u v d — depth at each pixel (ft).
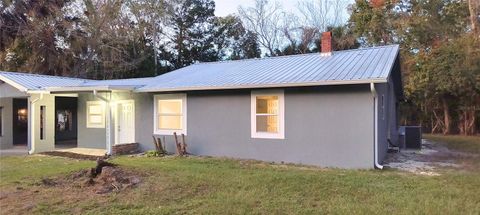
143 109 54.34
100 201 24.61
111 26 108.58
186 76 55.77
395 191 26.94
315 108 40.63
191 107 49.83
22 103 70.18
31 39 94.02
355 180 30.45
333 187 28.02
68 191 27.14
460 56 78.59
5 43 92.79
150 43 125.70
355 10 105.09
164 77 58.80
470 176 33.01
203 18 136.77
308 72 43.14
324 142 39.99
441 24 89.15
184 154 48.21
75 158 48.55
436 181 30.53
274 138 43.16
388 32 97.66
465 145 62.03
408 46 92.38
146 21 122.31
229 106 46.70
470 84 79.20
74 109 79.66
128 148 52.70
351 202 24.17
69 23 99.40
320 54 53.88
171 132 51.60
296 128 41.75
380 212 21.90
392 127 60.03
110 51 107.86
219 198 25.12
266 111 44.16
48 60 97.45
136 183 28.71
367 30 99.76
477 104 86.02
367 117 37.65
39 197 25.81
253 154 44.68
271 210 22.54
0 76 59.31
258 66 53.62
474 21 80.79
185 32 134.21
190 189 27.32
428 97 87.92
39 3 94.38
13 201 25.11
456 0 88.79
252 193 26.27
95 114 61.05
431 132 96.32
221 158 45.42
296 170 36.42
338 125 39.24
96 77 107.24
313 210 22.49
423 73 83.15
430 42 90.27
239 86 42.96
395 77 59.62
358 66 41.57
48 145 58.95
